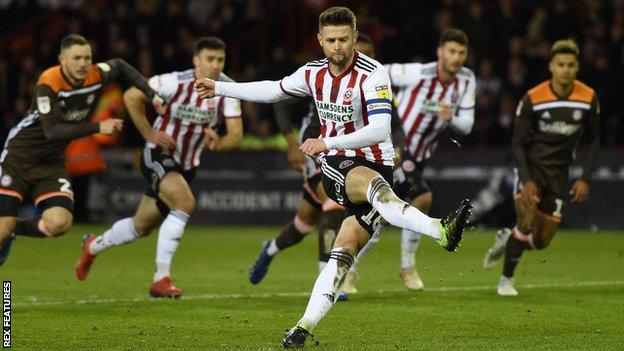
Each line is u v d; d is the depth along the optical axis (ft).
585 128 63.93
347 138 43.19
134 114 61.93
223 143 63.67
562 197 62.95
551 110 62.13
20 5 142.51
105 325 49.34
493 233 108.68
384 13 131.64
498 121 115.75
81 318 51.49
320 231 61.21
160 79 62.34
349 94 44.50
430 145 68.49
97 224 119.14
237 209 117.70
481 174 111.65
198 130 63.26
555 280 70.44
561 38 120.47
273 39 139.44
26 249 91.61
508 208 110.83
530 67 118.21
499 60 119.44
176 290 60.03
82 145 117.29
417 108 67.41
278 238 64.34
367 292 63.62
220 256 87.15
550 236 63.16
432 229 40.91
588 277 72.28
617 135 115.03
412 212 41.81
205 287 66.44
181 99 62.39
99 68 58.90
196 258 85.56
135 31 126.52
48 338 45.65
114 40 126.31
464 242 99.71
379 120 43.70
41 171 59.00
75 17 134.31
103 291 63.82
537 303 57.88
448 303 57.88
